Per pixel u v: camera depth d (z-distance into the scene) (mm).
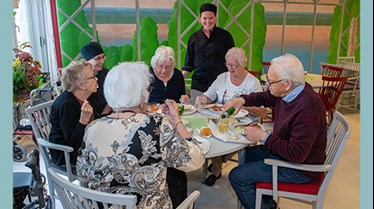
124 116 1310
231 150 1786
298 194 1900
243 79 2623
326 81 4039
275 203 1954
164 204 1363
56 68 4254
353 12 5543
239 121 2227
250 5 4918
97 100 2475
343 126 1929
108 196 1105
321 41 5504
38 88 3277
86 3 4355
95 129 1291
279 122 1906
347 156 3371
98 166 1267
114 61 4660
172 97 2736
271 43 5227
